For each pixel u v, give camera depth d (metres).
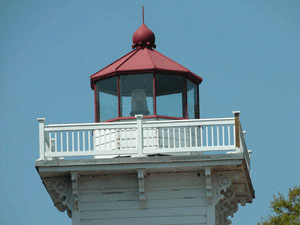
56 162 61.06
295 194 77.31
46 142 61.81
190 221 61.66
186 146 63.50
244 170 61.81
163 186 62.25
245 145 64.81
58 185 62.50
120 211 62.12
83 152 61.50
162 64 65.50
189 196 62.00
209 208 61.72
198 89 67.75
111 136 63.88
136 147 62.62
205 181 61.94
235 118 61.06
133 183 62.44
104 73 65.69
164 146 63.03
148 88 64.94
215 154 60.59
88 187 62.47
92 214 62.12
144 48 67.38
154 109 64.56
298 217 75.62
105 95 65.94
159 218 61.91
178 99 65.44
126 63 65.56
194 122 61.44
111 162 61.03
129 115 64.75
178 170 62.00
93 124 61.84
